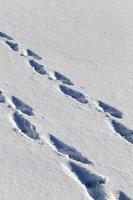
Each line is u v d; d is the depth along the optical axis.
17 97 7.50
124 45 9.70
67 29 10.14
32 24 10.20
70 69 8.59
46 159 6.15
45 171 5.93
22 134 6.59
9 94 7.54
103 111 7.49
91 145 6.61
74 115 7.26
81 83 8.19
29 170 5.90
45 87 7.91
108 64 8.92
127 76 8.55
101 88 8.09
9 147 6.27
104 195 5.73
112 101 7.75
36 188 5.63
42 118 7.06
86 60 8.98
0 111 7.03
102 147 6.60
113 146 6.66
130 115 7.44
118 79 8.43
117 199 5.69
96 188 5.84
